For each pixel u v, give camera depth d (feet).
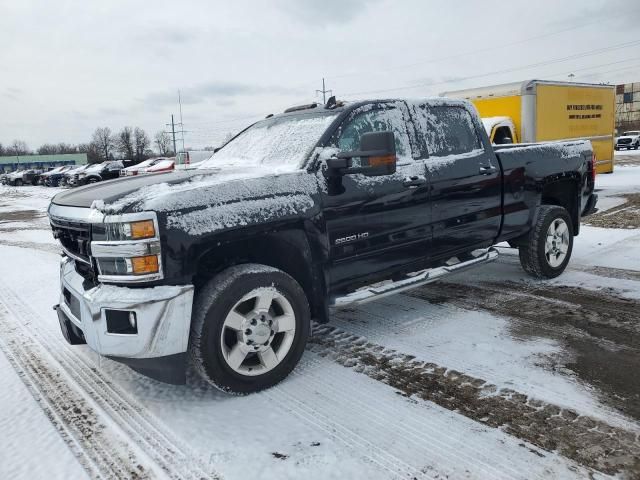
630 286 16.87
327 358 12.46
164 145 288.51
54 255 28.35
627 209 32.50
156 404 10.58
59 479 8.25
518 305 15.65
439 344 12.94
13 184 129.70
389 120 13.57
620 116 292.81
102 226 9.74
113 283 9.79
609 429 8.87
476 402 10.01
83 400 10.95
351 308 16.19
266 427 9.45
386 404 10.10
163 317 9.49
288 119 14.49
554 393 10.19
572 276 18.39
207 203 10.05
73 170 115.96
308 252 11.47
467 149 15.24
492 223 15.67
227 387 10.39
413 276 13.79
